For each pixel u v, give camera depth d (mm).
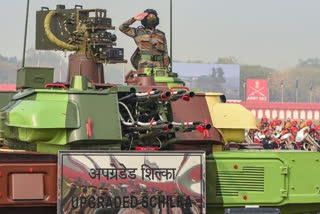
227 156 27547
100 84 30125
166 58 34156
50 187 25453
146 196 25656
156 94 26047
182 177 25922
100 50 32438
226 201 27484
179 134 28797
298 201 27750
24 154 25266
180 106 29375
